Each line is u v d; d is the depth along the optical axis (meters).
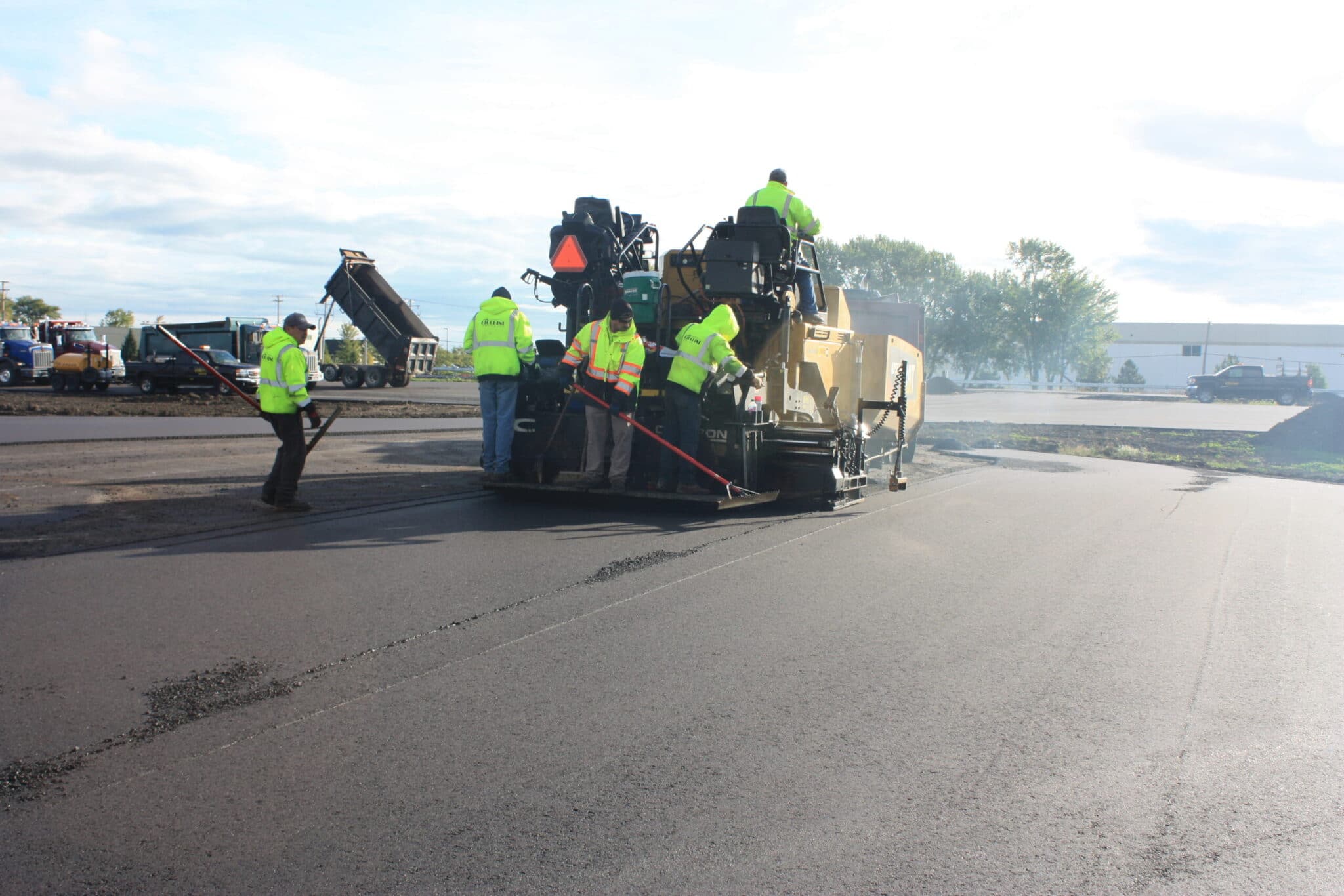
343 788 3.29
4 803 3.14
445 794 3.26
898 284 76.75
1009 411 36.16
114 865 2.79
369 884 2.71
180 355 33.31
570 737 3.76
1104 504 11.02
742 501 9.17
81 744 3.60
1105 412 36.62
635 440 9.93
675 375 9.18
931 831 3.09
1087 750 3.78
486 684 4.33
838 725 3.96
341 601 5.68
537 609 5.59
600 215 10.70
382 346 39.22
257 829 3.00
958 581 6.65
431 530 8.08
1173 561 7.59
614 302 9.16
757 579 6.54
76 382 34.16
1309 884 2.83
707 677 4.50
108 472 11.00
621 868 2.82
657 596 5.98
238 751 3.57
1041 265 76.50
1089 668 4.81
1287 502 11.80
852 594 6.17
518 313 9.98
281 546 7.23
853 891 2.73
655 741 3.75
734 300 9.99
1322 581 6.95
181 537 7.45
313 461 13.00
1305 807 3.33
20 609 5.33
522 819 3.10
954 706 4.21
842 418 12.01
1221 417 34.25
